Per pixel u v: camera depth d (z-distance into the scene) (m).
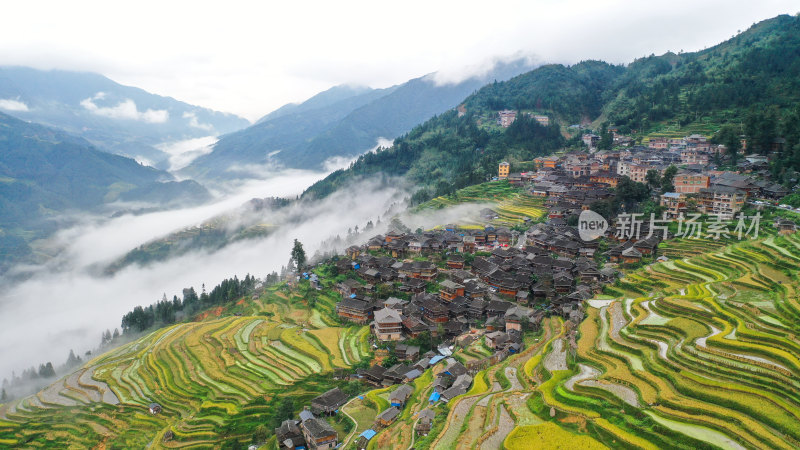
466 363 79.44
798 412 44.91
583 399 53.50
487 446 48.62
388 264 132.75
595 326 75.38
